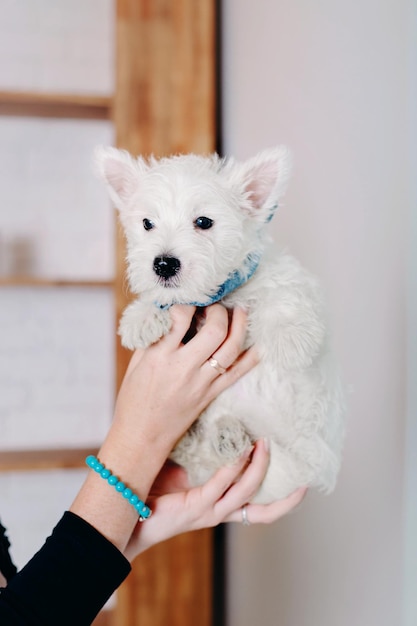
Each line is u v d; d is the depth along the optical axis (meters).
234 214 1.00
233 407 1.01
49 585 0.81
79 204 2.38
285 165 1.00
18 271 2.37
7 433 2.40
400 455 1.03
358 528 1.19
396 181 1.02
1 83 2.33
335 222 1.27
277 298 1.00
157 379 0.93
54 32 2.34
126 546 1.00
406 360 1.00
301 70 1.43
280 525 1.62
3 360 2.39
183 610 2.01
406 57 0.99
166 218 0.99
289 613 1.56
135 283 1.00
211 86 1.98
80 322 2.42
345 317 1.24
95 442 2.44
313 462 0.99
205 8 1.97
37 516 2.41
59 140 2.37
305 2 1.40
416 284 0.97
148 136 1.97
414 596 1.00
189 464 1.07
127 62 1.96
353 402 1.22
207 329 0.94
